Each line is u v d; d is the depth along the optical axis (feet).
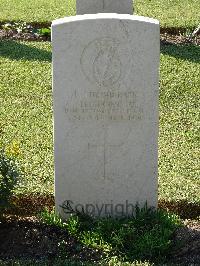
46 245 7.61
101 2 13.33
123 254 7.46
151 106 7.79
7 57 13.96
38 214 8.16
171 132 10.57
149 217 7.96
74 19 7.47
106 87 7.71
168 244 7.49
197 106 11.60
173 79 12.68
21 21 16.51
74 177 8.05
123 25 7.49
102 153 7.95
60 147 7.93
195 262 7.37
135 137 7.90
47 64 13.60
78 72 7.64
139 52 7.59
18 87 12.46
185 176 9.21
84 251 7.51
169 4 18.38
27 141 10.19
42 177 9.12
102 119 7.82
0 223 7.98
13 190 8.43
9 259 7.39
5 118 11.09
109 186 8.09
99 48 7.56
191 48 14.53
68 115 7.79
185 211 8.59
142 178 8.06
